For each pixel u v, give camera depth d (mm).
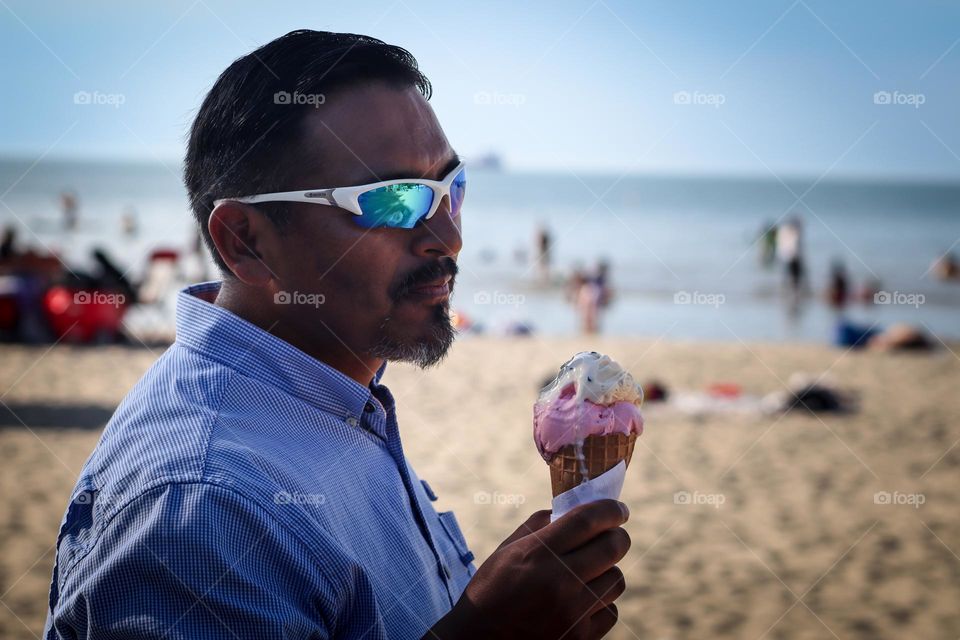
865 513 6945
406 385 11609
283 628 1079
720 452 8703
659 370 13211
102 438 1301
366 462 1405
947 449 8914
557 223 45469
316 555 1159
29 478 7203
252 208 1353
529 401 10781
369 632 1218
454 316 1447
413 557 1407
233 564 1081
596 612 1305
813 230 42562
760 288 24406
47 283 14023
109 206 40031
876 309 21750
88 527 1198
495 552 1251
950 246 35375
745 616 5074
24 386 10625
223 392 1260
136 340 13836
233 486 1121
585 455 1461
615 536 1243
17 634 4531
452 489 7172
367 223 1334
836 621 5020
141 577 1075
